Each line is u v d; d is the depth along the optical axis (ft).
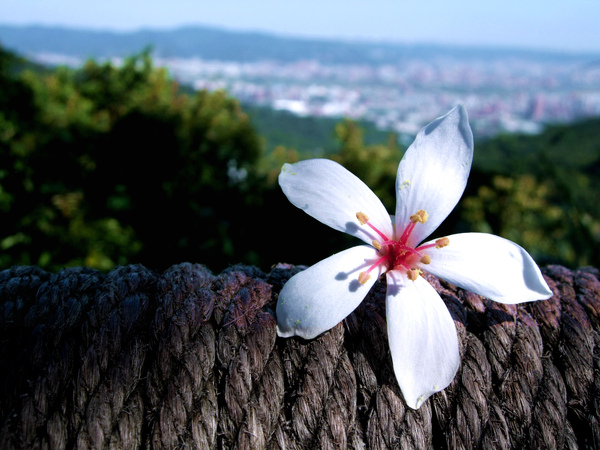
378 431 0.31
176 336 0.32
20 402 0.30
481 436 0.31
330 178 0.36
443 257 0.36
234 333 0.33
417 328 0.32
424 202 0.37
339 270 0.33
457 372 0.33
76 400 0.30
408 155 0.37
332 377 0.32
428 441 0.31
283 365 0.32
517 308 0.35
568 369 0.33
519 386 0.32
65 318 0.33
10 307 0.33
